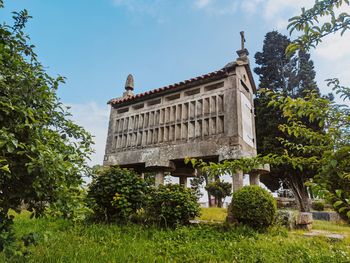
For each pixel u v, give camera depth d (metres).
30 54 3.41
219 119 8.35
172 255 4.80
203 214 8.84
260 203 6.57
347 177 1.86
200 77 8.96
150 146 9.59
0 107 2.73
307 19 2.05
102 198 7.35
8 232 2.94
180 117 9.25
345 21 1.93
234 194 7.03
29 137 2.89
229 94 8.38
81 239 5.54
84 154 3.50
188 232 6.15
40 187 2.80
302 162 2.43
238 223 6.68
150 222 7.14
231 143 7.83
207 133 8.48
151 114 10.02
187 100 9.22
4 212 3.07
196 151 8.41
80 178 3.19
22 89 3.03
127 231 6.36
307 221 7.31
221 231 6.39
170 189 7.48
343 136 2.15
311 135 2.50
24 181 2.96
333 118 2.21
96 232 6.12
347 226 8.76
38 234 3.43
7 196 3.02
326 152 1.98
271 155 2.66
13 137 2.57
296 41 2.10
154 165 9.10
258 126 19.56
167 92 9.84
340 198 1.86
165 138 9.31
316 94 2.42
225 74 8.62
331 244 5.48
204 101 8.83
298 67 22.83
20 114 2.83
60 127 3.61
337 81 2.27
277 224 6.79
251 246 5.10
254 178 8.70
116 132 10.79
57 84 3.47
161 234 6.09
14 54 3.18
